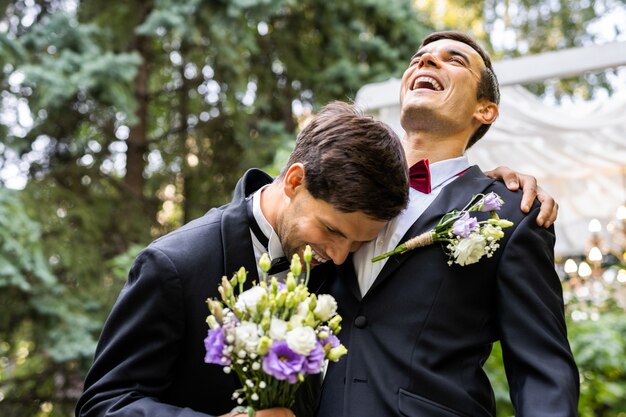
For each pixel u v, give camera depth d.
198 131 8.27
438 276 1.69
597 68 3.95
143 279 1.65
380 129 1.65
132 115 6.80
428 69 1.91
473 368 1.67
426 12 8.99
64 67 6.46
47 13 7.71
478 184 1.82
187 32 6.80
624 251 6.22
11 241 5.96
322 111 1.81
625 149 5.94
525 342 1.63
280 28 8.17
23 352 7.77
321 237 1.61
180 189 8.62
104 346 1.67
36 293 6.51
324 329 1.48
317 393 1.70
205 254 1.70
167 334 1.64
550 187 6.68
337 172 1.58
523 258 1.69
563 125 5.13
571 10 10.94
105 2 7.68
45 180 7.46
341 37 8.04
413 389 1.60
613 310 5.88
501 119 5.13
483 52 1.98
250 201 1.79
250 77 8.14
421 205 1.79
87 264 7.21
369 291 1.72
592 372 5.19
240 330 1.39
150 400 1.58
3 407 7.37
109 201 7.98
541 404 1.53
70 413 7.43
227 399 1.67
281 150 6.27
